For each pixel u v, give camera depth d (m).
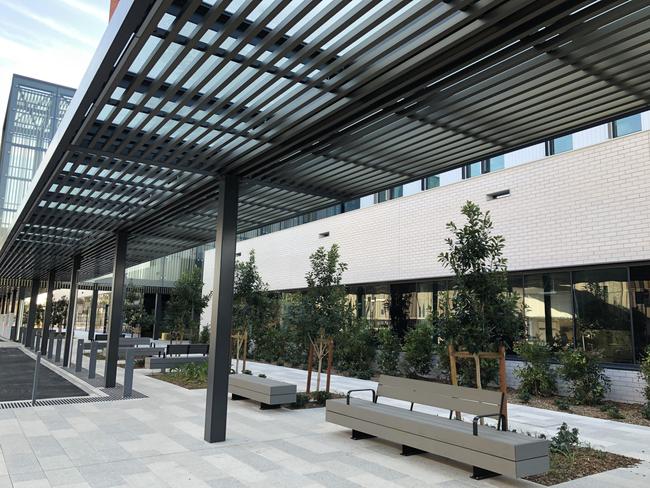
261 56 4.31
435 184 14.84
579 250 10.73
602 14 3.81
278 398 9.01
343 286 10.27
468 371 11.31
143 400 9.84
